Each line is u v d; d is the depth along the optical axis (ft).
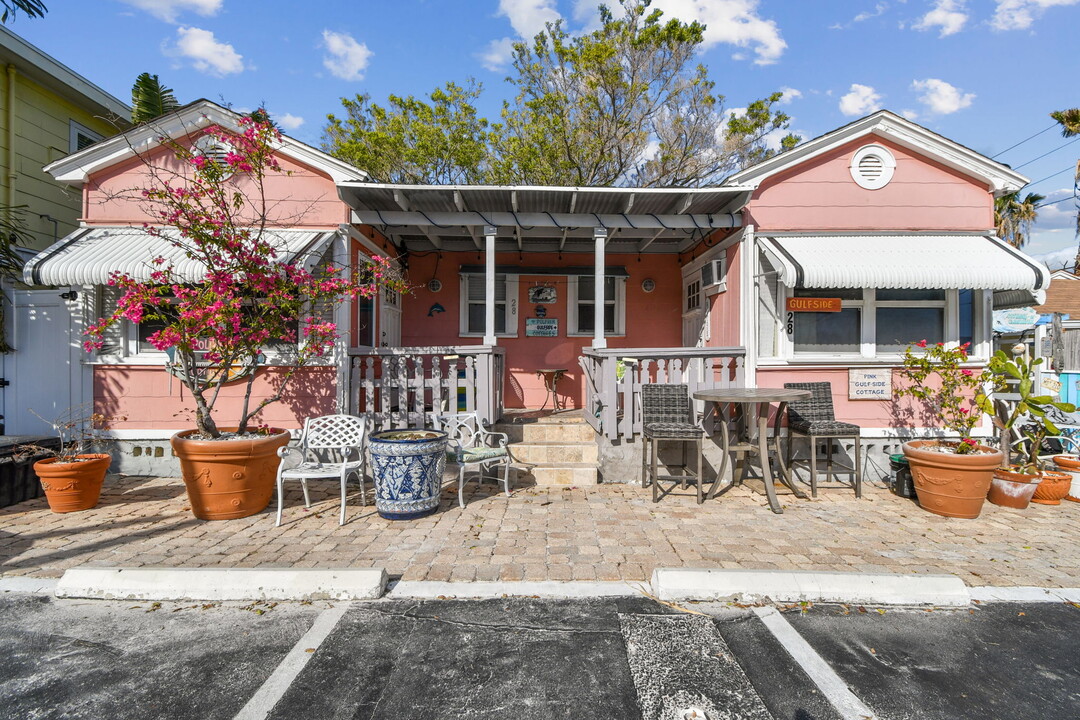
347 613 11.12
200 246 17.13
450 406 21.97
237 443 16.15
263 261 17.31
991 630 10.75
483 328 30.89
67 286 21.93
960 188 22.63
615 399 21.26
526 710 8.30
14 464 18.26
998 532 16.01
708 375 22.48
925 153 22.40
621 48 41.22
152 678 9.04
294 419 21.79
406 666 9.37
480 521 16.52
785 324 22.07
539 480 20.85
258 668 9.32
